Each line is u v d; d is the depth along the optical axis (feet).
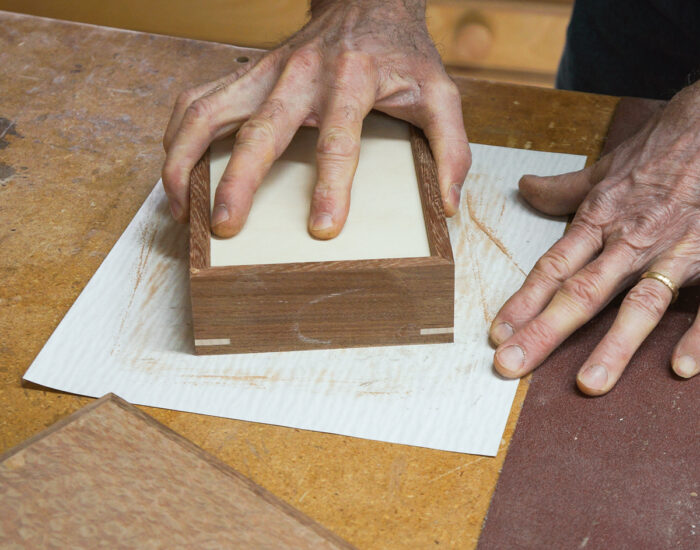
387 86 2.96
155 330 2.68
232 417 2.41
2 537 1.88
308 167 2.87
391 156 2.92
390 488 2.22
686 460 2.29
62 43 4.03
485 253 2.97
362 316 2.55
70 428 2.13
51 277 2.85
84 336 2.64
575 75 5.00
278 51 3.05
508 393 2.48
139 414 2.19
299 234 2.58
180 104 3.03
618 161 2.95
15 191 3.20
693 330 2.58
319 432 2.37
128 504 1.97
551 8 8.46
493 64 8.40
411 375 2.53
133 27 6.94
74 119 3.57
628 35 4.58
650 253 2.71
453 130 2.94
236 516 1.97
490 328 2.68
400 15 3.19
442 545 2.09
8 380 2.51
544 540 2.10
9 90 3.72
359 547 2.08
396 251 2.52
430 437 2.35
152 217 3.10
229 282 2.42
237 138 2.73
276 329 2.55
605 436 2.36
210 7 7.13
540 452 2.31
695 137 2.80
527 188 3.13
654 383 2.52
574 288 2.62
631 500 2.19
